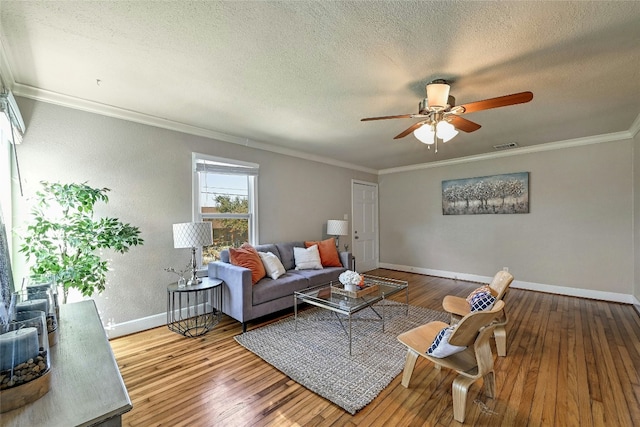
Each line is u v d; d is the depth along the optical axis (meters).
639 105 2.75
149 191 3.02
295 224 4.60
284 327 3.02
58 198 2.21
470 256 5.12
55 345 1.24
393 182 6.19
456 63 1.97
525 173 4.50
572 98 2.58
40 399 0.86
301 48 1.79
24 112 2.32
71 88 2.33
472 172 5.07
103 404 0.86
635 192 3.63
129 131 2.88
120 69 2.04
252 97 2.53
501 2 1.40
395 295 4.22
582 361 2.29
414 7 1.44
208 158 3.48
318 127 3.37
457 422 1.64
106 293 2.75
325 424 1.63
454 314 2.58
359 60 1.93
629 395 1.85
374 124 3.27
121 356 2.41
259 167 4.08
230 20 1.52
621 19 1.51
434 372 2.15
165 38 1.68
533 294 4.25
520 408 1.74
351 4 1.41
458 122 2.40
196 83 2.26
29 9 1.40
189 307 3.29
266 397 1.87
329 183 5.25
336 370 2.17
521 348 2.53
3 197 2.12
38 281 1.96
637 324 3.04
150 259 3.02
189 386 1.99
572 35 1.66
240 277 2.89
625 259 3.78
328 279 3.82
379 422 1.65
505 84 2.28
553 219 4.29
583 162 4.04
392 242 6.22
